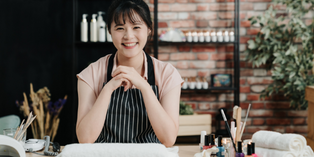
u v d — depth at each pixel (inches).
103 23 117.1
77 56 125.0
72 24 122.3
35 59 128.4
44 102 118.3
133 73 44.3
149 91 44.2
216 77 128.7
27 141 55.3
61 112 128.0
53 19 127.3
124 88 45.2
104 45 124.8
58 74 128.6
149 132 47.1
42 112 112.1
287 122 134.5
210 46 133.2
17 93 128.8
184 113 121.4
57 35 127.6
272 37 124.9
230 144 42.6
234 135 42.6
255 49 128.7
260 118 134.7
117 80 44.0
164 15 132.3
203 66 133.7
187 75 133.9
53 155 50.8
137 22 42.1
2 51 128.0
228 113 133.7
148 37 48.2
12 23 127.6
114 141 46.1
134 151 31.6
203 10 132.3
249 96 134.4
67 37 127.6
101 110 43.4
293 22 118.0
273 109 134.4
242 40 133.0
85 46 124.6
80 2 123.3
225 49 133.2
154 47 121.7
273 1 122.4
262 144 44.9
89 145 32.6
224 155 44.1
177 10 132.2
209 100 134.1
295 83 116.8
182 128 117.6
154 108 43.6
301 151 42.7
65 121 128.3
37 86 128.8
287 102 134.3
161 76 48.8
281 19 123.4
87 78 47.9
